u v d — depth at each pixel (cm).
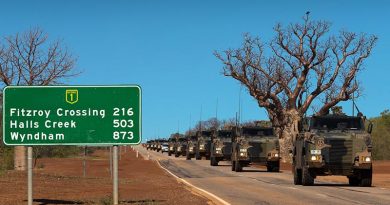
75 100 1576
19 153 3088
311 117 2745
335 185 2795
